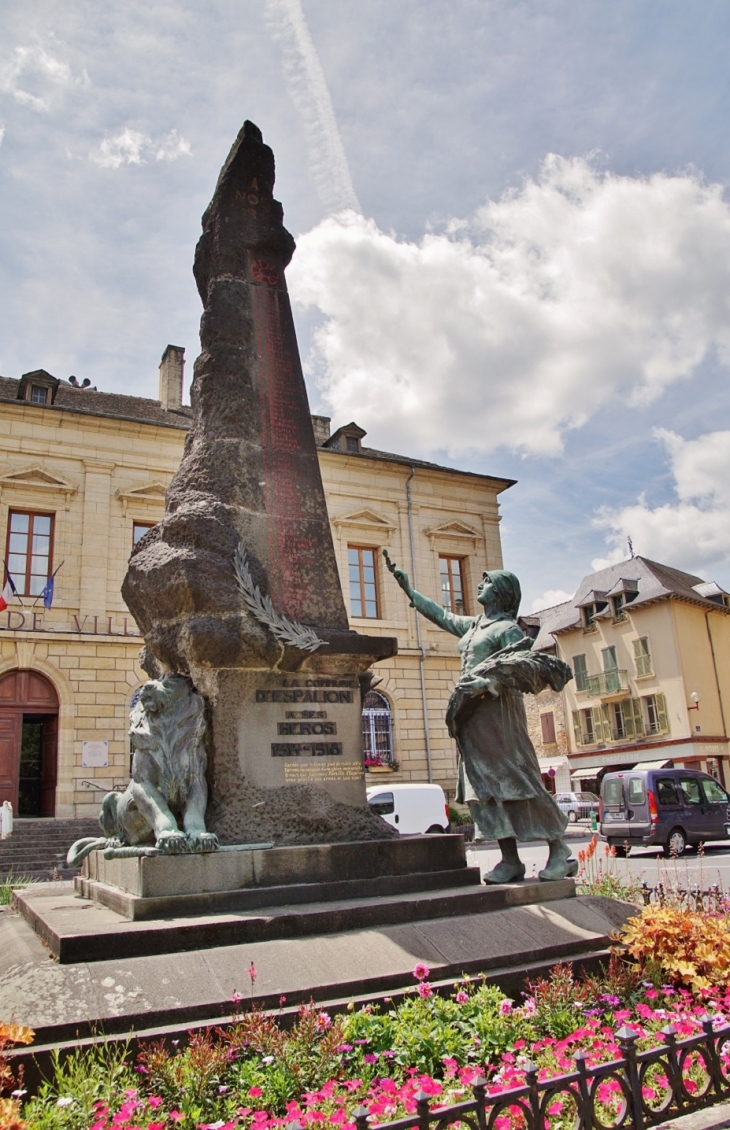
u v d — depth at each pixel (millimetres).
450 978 4715
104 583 26469
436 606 7391
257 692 6148
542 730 46719
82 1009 3859
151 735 5840
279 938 4809
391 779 29984
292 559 6777
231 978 4262
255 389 7160
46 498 26531
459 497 34500
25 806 27156
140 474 27891
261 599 6297
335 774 6262
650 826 18547
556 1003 4391
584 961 5094
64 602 25906
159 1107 3314
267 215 7781
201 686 6121
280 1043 3666
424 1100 2582
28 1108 3227
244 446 6898
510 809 6363
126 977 4121
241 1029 3734
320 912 5000
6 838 20656
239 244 7574
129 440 27922
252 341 7309
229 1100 3412
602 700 42250
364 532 32250
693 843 19000
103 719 25266
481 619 6918
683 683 38531
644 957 5086
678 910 5594
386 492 33062
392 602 31984
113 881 5902
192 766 5820
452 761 31281
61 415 27078
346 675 6520
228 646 6000
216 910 5137
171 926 4617
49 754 25203
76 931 4484
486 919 5293
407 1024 3994
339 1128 2961
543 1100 2865
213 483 6703
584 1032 3906
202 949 4574
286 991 4234
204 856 5332
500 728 6410
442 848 6223
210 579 6168
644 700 40469
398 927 5051
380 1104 3098
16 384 30812
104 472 27344
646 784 18953
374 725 30562
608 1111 3312
